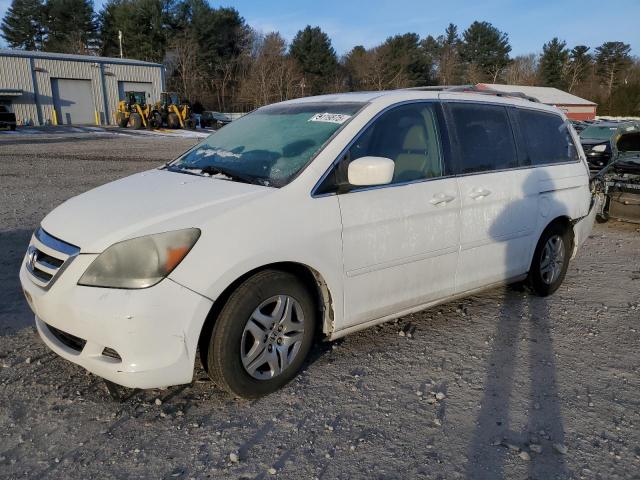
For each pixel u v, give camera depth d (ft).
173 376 9.54
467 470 9.07
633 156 30.27
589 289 18.47
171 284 9.30
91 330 9.31
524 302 16.89
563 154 17.13
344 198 11.35
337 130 11.91
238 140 13.48
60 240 10.09
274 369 10.89
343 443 9.65
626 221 29.43
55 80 127.34
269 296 10.50
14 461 8.89
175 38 199.31
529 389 11.68
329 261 11.09
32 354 12.34
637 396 11.55
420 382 11.80
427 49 269.64
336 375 11.96
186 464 8.98
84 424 9.94
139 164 52.16
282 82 199.11
